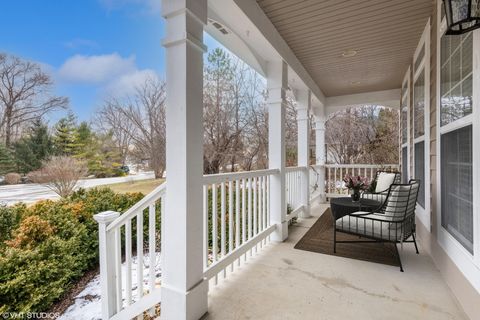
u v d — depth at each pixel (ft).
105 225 6.11
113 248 6.25
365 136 33.50
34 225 8.98
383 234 8.41
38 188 21.39
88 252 10.30
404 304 6.10
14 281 6.79
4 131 30.55
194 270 5.59
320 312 5.82
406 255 9.12
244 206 8.58
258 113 30.09
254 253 9.45
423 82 10.13
